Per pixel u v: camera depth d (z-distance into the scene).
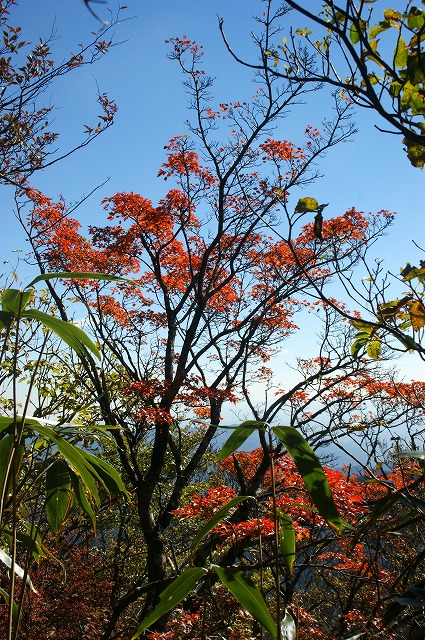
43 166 4.53
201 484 13.32
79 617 7.18
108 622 7.91
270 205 11.81
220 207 12.14
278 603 1.50
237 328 12.41
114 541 12.66
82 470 1.84
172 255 12.63
